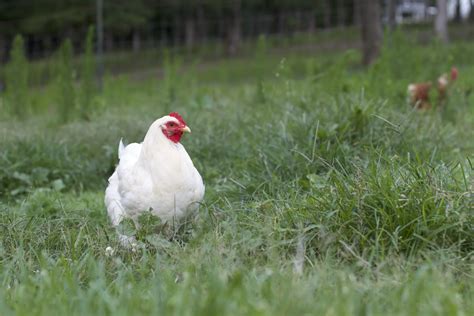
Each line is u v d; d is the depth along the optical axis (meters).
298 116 8.12
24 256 5.06
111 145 9.03
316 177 6.21
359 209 4.98
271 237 4.90
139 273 4.78
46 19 33.50
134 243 5.25
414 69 12.08
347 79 12.23
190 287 4.14
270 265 4.48
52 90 15.31
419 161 5.35
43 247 5.34
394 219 4.91
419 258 4.52
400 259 4.52
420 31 26.77
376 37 23.56
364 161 6.30
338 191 5.18
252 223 5.18
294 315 3.61
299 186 6.19
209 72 24.27
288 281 4.12
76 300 3.98
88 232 5.49
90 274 4.62
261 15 40.03
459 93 11.12
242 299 3.76
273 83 12.29
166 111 11.03
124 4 34.62
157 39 42.19
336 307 3.66
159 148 5.48
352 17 40.25
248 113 9.75
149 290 4.28
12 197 8.06
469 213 4.86
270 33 40.47
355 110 7.57
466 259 4.65
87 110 12.81
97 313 3.82
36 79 20.14
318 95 9.72
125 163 5.79
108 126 10.04
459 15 39.12
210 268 4.43
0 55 33.25
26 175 8.29
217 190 6.58
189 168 5.55
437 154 7.23
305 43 34.66
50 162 8.62
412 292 3.95
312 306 3.73
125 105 14.50
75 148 9.19
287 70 11.55
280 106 9.37
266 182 6.32
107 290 4.18
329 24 38.91
